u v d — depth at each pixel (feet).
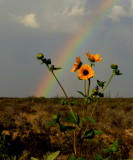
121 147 35.94
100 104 63.00
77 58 12.05
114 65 11.84
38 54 12.03
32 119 47.88
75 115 11.54
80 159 10.80
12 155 32.04
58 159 32.19
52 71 12.03
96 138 38.42
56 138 39.19
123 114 53.72
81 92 11.70
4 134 37.29
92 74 11.46
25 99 79.61
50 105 61.00
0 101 73.00
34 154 34.06
